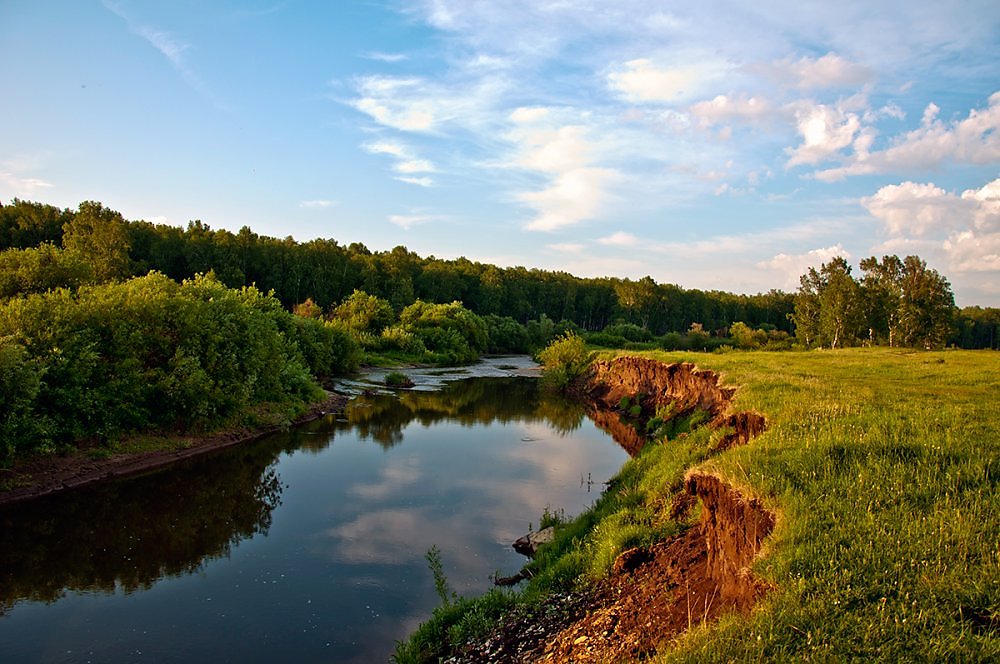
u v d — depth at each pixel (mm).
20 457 19109
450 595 13258
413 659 10305
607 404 43250
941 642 5465
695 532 11375
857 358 32031
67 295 23125
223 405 28047
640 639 8328
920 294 60812
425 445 28469
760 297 167250
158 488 20422
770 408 15195
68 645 11203
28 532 16328
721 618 6887
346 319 79125
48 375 20391
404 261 123438
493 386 55125
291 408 33656
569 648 9000
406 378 51656
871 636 5742
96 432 21766
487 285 125250
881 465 9133
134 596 13203
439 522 17953
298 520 17984
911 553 6824
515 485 21797
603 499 17484
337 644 11406
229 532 16969
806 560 7012
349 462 24891
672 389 32938
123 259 69000
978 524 7141
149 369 24547
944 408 13344
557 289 140250
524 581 13492
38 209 79750
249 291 46406
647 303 138875
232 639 11531
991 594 6004
